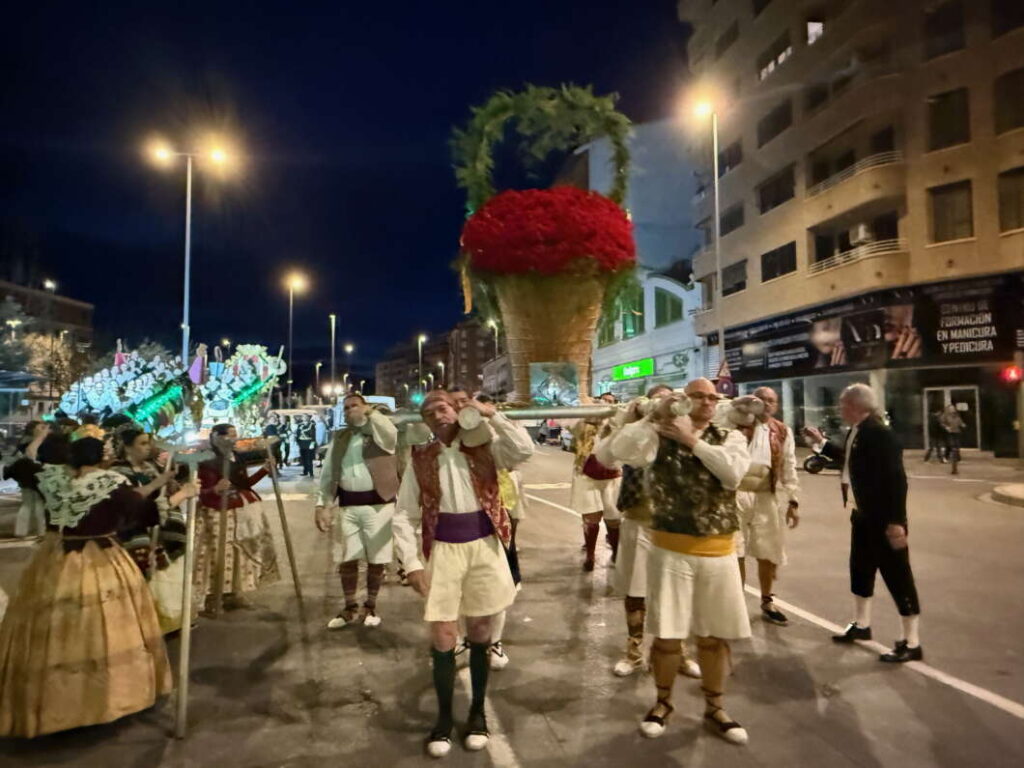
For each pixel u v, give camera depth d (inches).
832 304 1018.1
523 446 151.9
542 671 193.3
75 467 160.6
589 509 296.7
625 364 1700.3
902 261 904.3
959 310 868.0
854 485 207.8
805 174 1076.5
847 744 149.4
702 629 149.9
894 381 938.1
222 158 984.3
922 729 156.0
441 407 154.7
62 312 2444.6
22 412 1160.8
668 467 150.6
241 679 188.1
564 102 168.4
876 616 236.2
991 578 285.3
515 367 153.1
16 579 283.7
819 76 1055.0
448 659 151.9
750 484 224.5
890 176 908.0
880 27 939.3
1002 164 831.7
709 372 1348.4
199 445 249.1
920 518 438.0
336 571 309.7
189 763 144.2
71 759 145.9
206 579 243.0
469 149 167.5
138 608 163.5
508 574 158.1
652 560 153.3
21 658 152.5
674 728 157.6
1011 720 160.1
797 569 304.5
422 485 156.2
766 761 142.8
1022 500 486.9
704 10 1380.4
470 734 150.6
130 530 198.5
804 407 1127.6
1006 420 837.2
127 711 156.4
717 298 974.4
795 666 193.0
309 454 770.8
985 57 845.2
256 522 260.5
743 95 1250.6
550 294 145.9
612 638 219.9
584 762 143.4
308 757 146.5
